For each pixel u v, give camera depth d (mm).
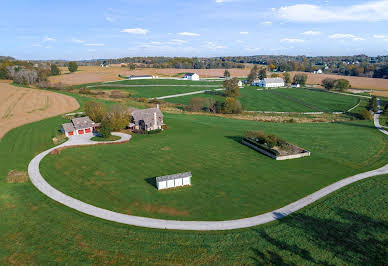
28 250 28094
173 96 147250
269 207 36625
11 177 44375
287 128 82375
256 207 36625
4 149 60344
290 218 33906
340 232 30703
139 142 65625
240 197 39281
